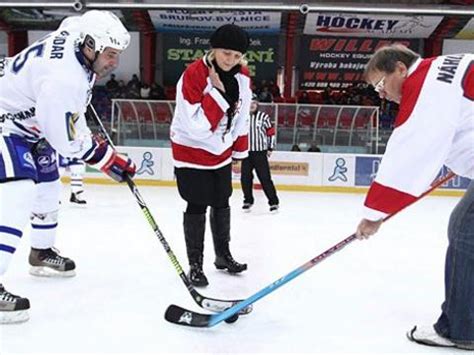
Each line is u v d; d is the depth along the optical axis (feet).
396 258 11.52
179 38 41.09
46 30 40.40
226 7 29.14
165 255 11.03
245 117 9.12
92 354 6.25
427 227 15.53
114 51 7.15
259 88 36.40
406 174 5.77
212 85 8.24
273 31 38.52
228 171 9.12
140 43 40.93
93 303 7.98
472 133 5.78
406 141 5.72
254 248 12.24
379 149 26.37
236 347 6.57
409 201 5.87
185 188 8.78
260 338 6.86
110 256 10.85
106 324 7.18
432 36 38.34
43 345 6.45
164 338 6.77
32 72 6.98
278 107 26.25
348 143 26.25
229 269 9.78
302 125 26.30
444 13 29.32
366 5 29.04
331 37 40.06
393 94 6.11
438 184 7.20
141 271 9.77
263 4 29.40
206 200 8.79
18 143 7.23
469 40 39.22
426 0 32.91
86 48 7.07
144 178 24.76
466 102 5.71
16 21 39.04
